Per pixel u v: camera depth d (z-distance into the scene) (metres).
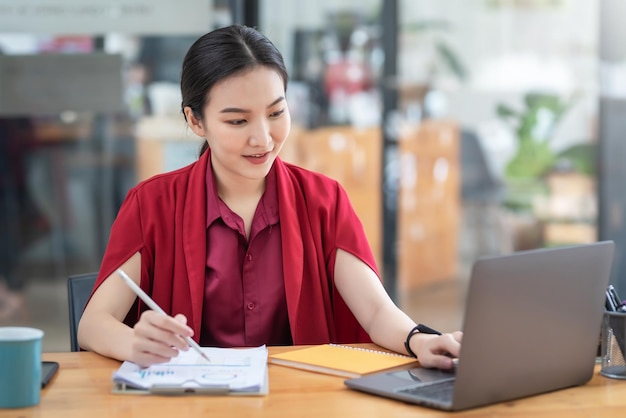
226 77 2.07
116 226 2.26
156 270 2.24
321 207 2.32
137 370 1.84
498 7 4.61
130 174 4.46
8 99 4.16
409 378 1.80
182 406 1.67
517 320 1.69
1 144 4.42
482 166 4.73
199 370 1.84
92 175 4.47
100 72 4.22
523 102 4.68
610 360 1.90
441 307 4.81
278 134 2.13
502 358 1.68
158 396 1.73
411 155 4.70
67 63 4.18
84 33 4.06
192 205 2.25
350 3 4.59
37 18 4.01
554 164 4.73
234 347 2.23
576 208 4.77
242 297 2.24
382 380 1.78
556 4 4.62
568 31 4.64
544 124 4.70
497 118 4.69
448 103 4.67
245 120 2.09
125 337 1.99
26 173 4.48
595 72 4.67
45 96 4.19
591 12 4.63
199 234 2.23
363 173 4.70
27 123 4.40
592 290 1.81
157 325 1.82
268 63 2.10
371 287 2.23
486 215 4.77
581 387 1.82
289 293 2.23
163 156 4.41
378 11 4.61
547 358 1.75
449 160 4.72
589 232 4.78
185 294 2.22
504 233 4.78
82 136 4.40
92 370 1.90
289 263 2.24
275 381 1.83
